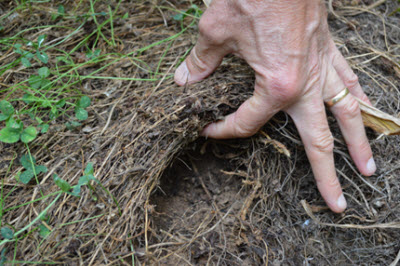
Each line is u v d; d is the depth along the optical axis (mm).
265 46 1079
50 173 1204
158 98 1314
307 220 1338
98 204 1139
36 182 1194
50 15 1615
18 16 1588
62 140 1283
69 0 1685
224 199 1423
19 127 1170
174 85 1356
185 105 1260
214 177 1484
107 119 1326
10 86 1396
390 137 1393
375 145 1371
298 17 1041
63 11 1586
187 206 1435
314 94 1146
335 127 1359
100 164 1208
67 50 1526
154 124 1251
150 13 1655
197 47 1232
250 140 1376
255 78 1242
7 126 1167
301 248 1295
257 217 1320
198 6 1703
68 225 1109
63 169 1215
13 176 1205
